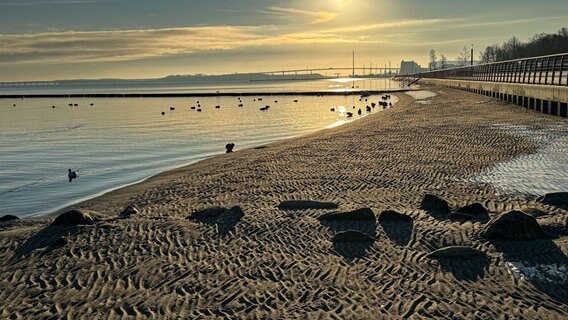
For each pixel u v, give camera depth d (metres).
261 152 26.50
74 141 40.84
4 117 70.94
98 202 16.89
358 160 20.95
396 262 9.66
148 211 14.21
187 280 9.20
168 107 86.69
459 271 9.07
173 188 17.81
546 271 8.85
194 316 7.77
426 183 16.11
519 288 8.27
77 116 70.44
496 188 15.01
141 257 10.46
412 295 8.18
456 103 53.47
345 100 95.31
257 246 10.88
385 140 26.69
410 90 111.62
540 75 37.16
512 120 32.47
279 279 9.08
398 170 18.34
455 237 10.82
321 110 69.88
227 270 9.61
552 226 10.98
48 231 12.26
